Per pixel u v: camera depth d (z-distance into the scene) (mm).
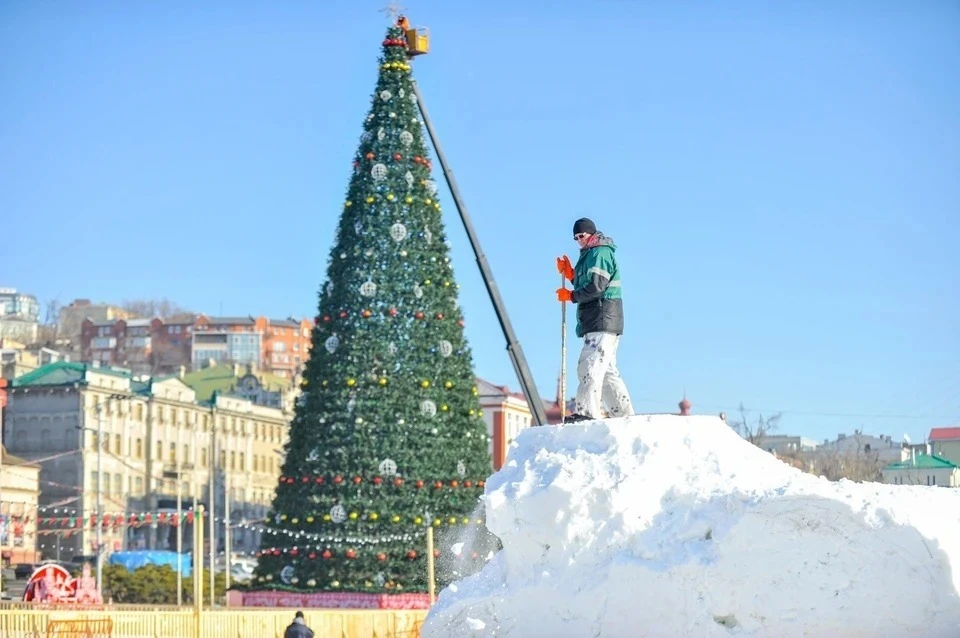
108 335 150875
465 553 16125
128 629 25047
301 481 33875
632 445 11320
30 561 71375
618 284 12781
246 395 109500
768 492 10242
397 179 34594
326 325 34375
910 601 9672
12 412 85062
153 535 87938
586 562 10969
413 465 33469
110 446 86500
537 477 11445
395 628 28594
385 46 35375
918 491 10164
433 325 34312
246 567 75000
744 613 10164
